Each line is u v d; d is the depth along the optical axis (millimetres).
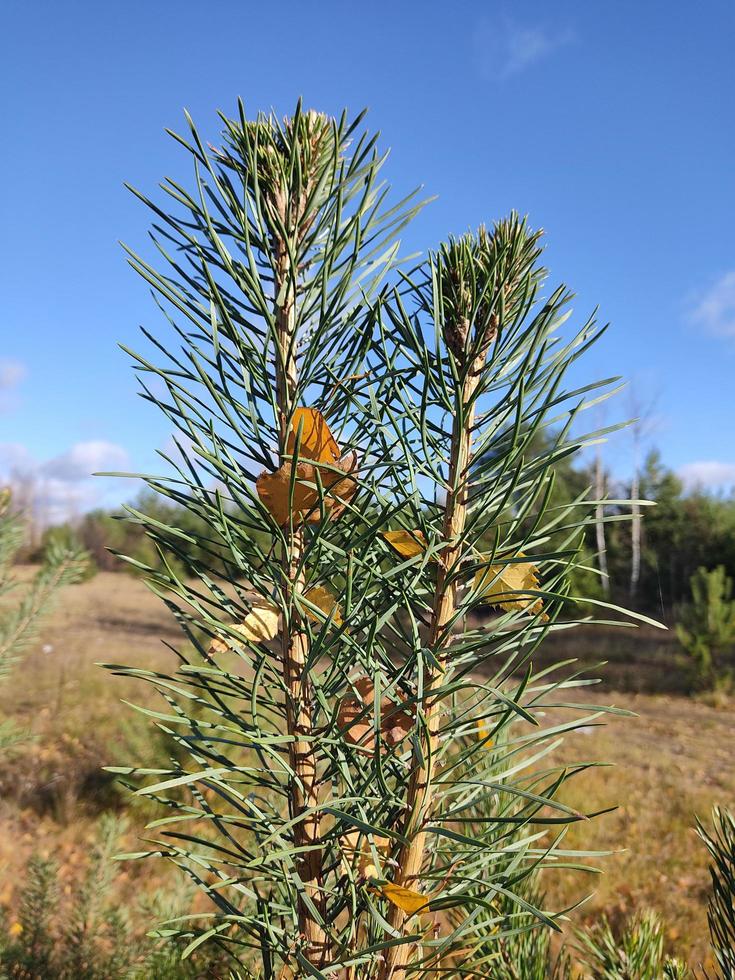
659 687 5453
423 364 298
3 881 1626
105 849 1017
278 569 302
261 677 302
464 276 310
